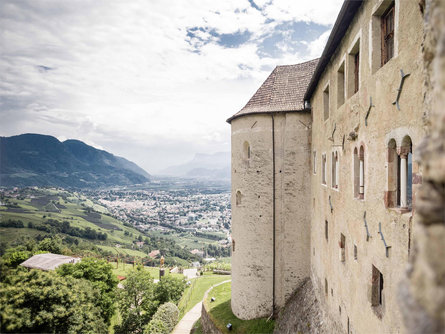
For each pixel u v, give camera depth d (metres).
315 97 17.30
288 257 19.47
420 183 5.69
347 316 10.60
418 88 5.79
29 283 15.47
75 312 16.17
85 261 32.69
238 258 20.59
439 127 2.85
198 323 28.09
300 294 18.45
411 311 2.58
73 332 15.63
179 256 120.75
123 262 72.38
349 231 10.37
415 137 5.91
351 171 10.17
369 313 8.45
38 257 47.06
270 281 19.69
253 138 20.02
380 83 7.65
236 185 20.88
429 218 2.78
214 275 55.91
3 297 14.41
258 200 19.83
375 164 8.03
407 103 6.23
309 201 19.19
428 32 4.11
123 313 33.44
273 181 19.67
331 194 13.04
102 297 28.78
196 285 44.66
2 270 16.14
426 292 2.49
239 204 20.61
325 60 13.31
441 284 2.43
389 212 7.13
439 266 2.53
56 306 15.48
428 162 2.92
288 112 19.42
